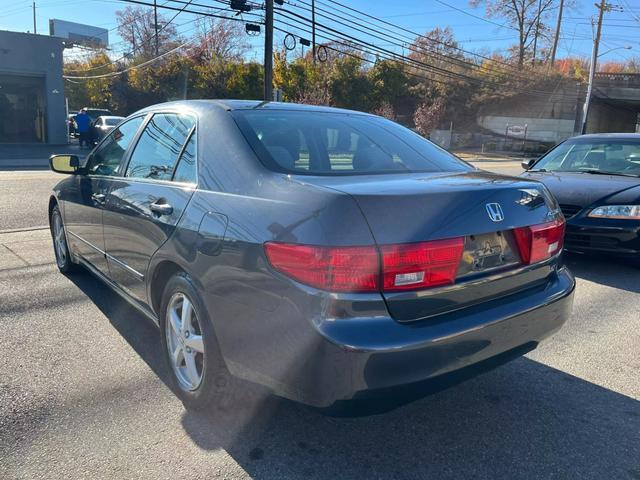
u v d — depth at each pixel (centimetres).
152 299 321
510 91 4978
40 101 2767
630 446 273
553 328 290
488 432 283
